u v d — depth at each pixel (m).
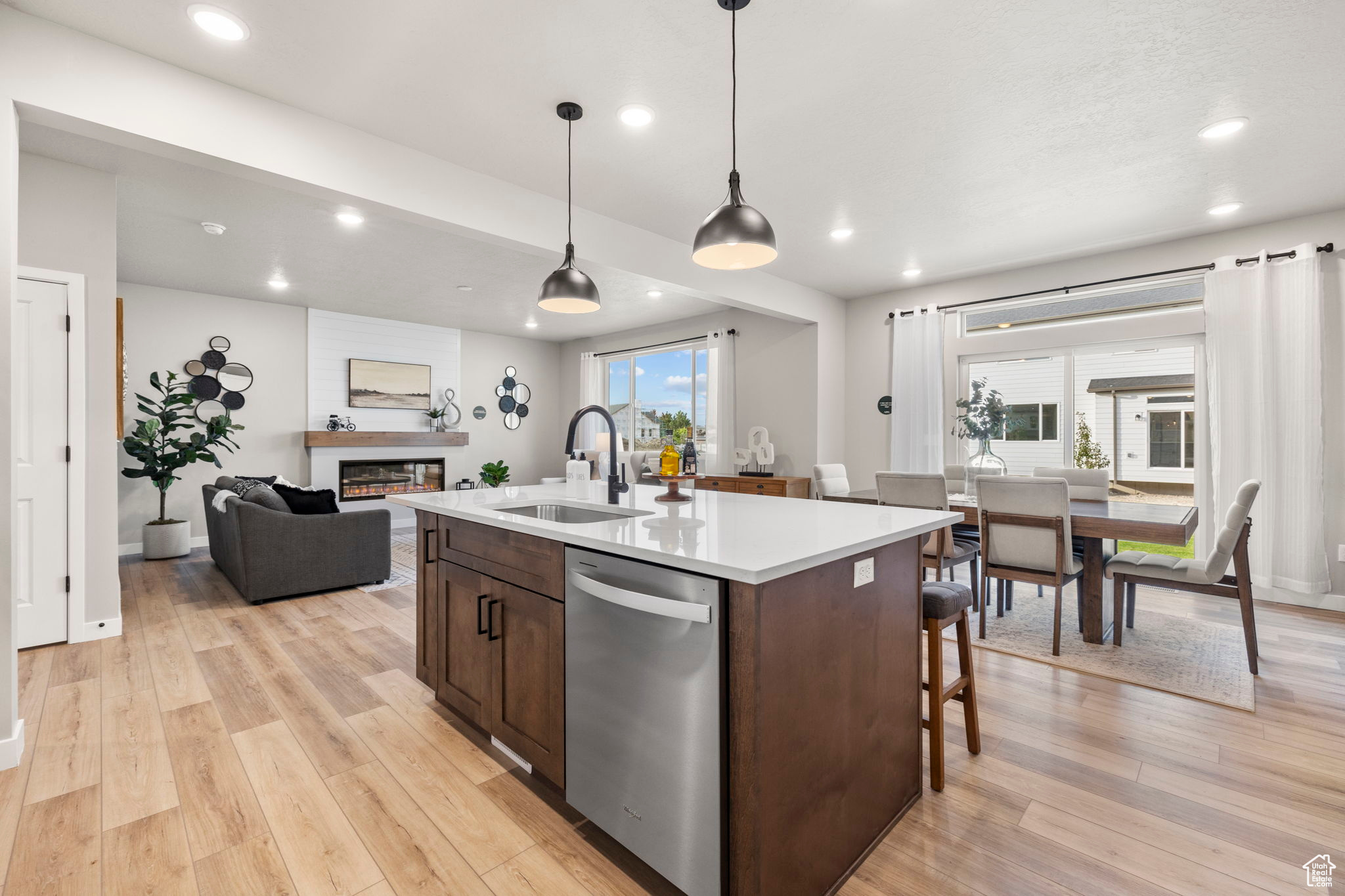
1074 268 4.73
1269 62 2.30
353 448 6.98
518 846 1.62
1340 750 2.10
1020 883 1.48
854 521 1.87
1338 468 3.74
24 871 1.50
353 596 4.16
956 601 2.00
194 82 2.38
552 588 1.74
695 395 7.39
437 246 4.55
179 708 2.43
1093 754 2.09
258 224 4.07
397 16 2.08
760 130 2.85
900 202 3.67
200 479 6.10
